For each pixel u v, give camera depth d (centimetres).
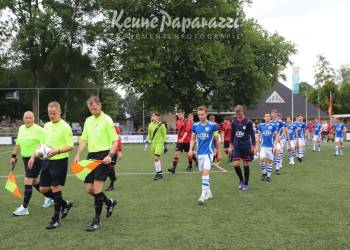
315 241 555
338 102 6544
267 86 4369
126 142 3653
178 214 730
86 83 4362
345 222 658
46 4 3953
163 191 986
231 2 3984
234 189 1009
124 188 1041
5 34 3931
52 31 3803
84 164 637
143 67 3428
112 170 1010
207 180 842
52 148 661
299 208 768
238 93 4272
